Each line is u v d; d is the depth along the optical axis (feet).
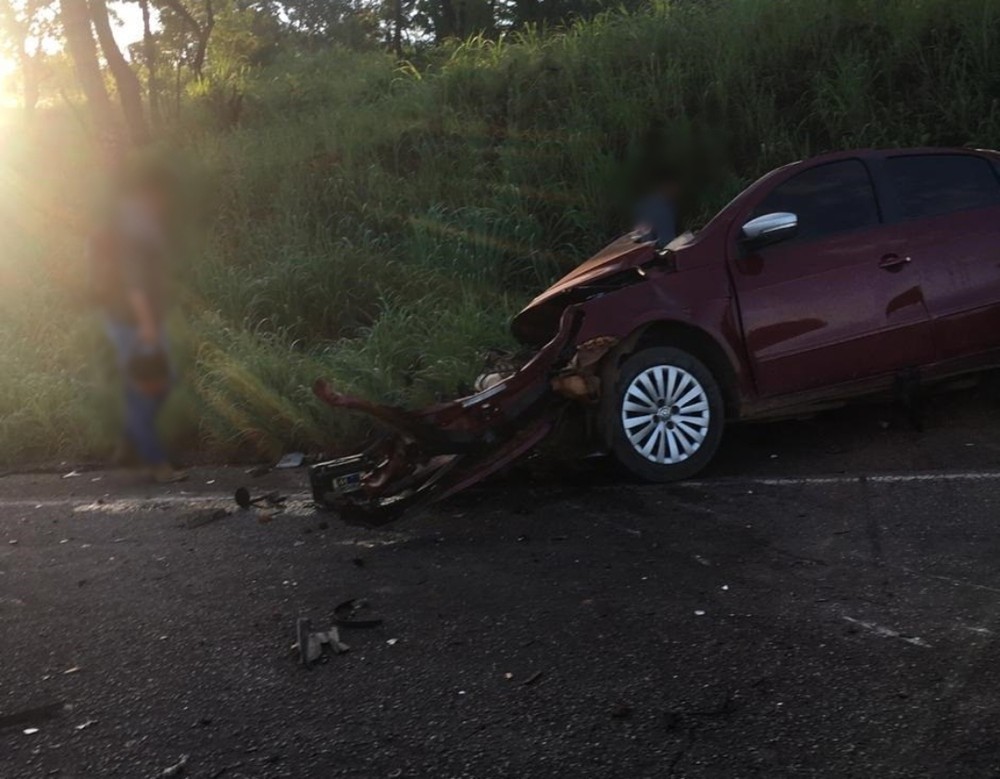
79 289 35.45
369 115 43.19
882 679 12.26
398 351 28.55
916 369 21.91
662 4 43.57
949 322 21.91
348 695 13.05
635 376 20.44
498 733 11.80
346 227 37.35
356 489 20.01
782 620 14.07
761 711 11.78
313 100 51.01
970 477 19.24
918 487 18.99
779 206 21.80
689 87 38.22
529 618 14.87
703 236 21.45
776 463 21.52
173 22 65.51
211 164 41.81
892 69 36.76
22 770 11.90
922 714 11.44
